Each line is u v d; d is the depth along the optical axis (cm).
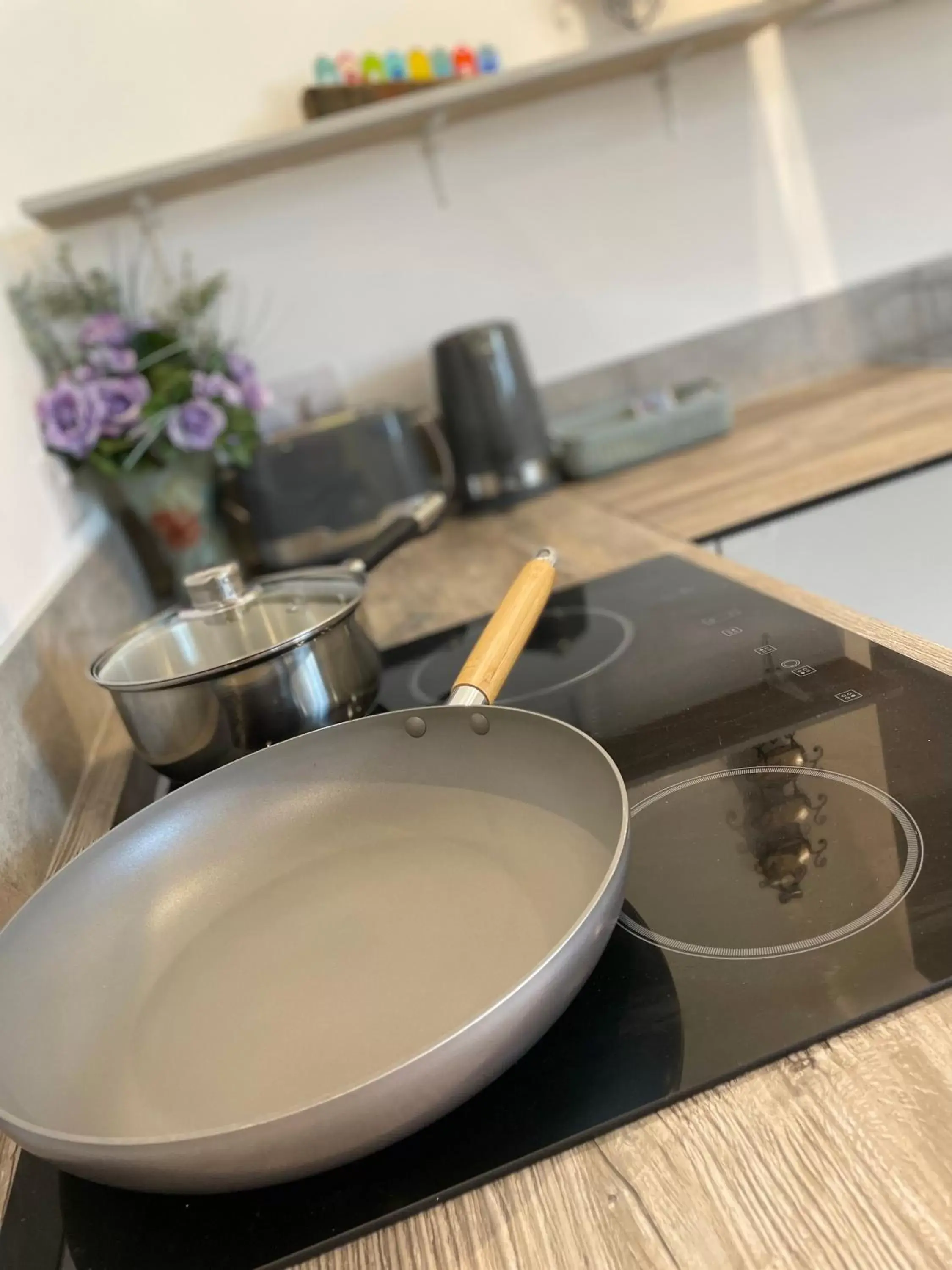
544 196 148
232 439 127
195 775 71
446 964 49
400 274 146
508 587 108
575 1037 44
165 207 137
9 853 65
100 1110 45
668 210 153
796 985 43
